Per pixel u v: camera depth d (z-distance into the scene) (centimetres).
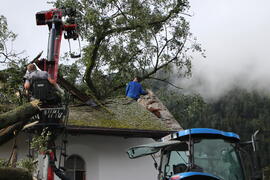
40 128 1063
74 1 2134
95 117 1486
